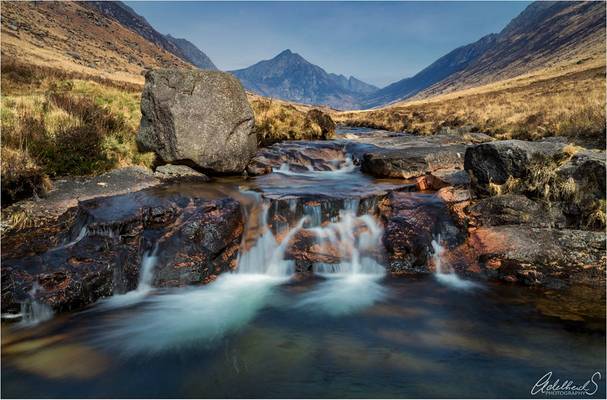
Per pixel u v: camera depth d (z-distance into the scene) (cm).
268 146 1900
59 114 1334
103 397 523
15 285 663
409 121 4472
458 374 564
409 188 1255
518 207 963
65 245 780
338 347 640
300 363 598
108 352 619
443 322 710
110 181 1133
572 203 939
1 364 574
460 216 989
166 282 809
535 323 685
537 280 797
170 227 883
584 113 2170
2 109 1294
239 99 1388
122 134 1374
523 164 1047
